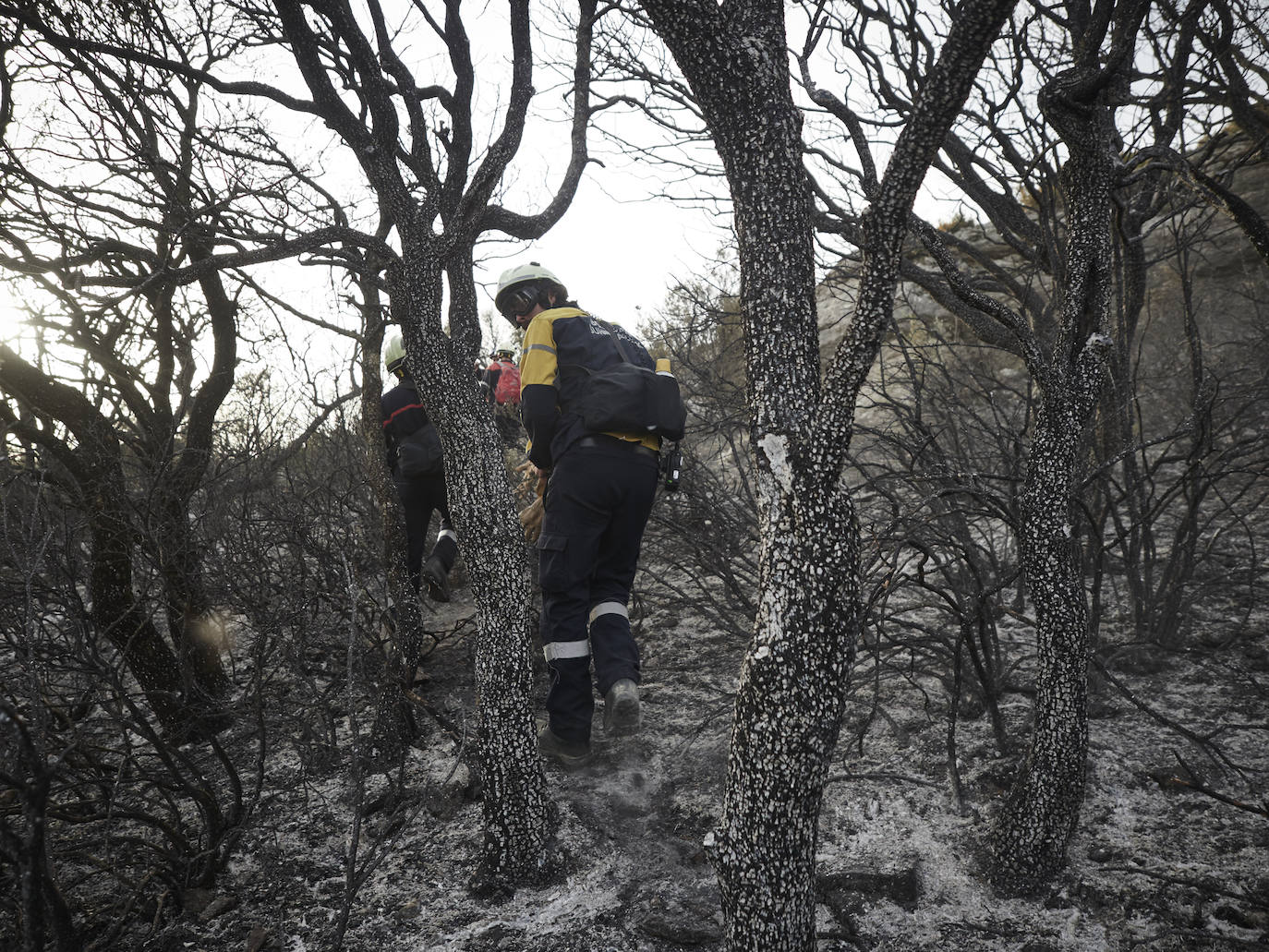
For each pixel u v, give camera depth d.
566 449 2.54
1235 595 3.38
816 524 1.30
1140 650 2.88
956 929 1.78
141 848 2.15
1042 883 1.87
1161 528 4.10
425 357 2.01
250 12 2.46
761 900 1.34
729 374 4.46
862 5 2.70
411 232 2.03
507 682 1.99
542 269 2.87
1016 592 3.68
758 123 1.31
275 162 2.63
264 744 2.11
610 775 2.52
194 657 2.71
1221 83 2.54
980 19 1.10
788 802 1.32
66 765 1.92
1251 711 2.54
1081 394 1.79
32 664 1.59
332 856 2.15
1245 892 1.79
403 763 2.28
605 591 2.66
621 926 1.86
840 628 1.31
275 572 2.72
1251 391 3.21
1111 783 2.23
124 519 2.37
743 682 1.35
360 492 3.40
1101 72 1.72
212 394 2.92
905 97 3.13
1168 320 6.16
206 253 2.75
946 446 3.59
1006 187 2.88
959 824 2.13
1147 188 2.72
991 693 2.35
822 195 3.14
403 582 2.67
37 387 2.25
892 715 2.71
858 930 1.80
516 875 1.99
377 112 2.07
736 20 1.31
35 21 1.96
